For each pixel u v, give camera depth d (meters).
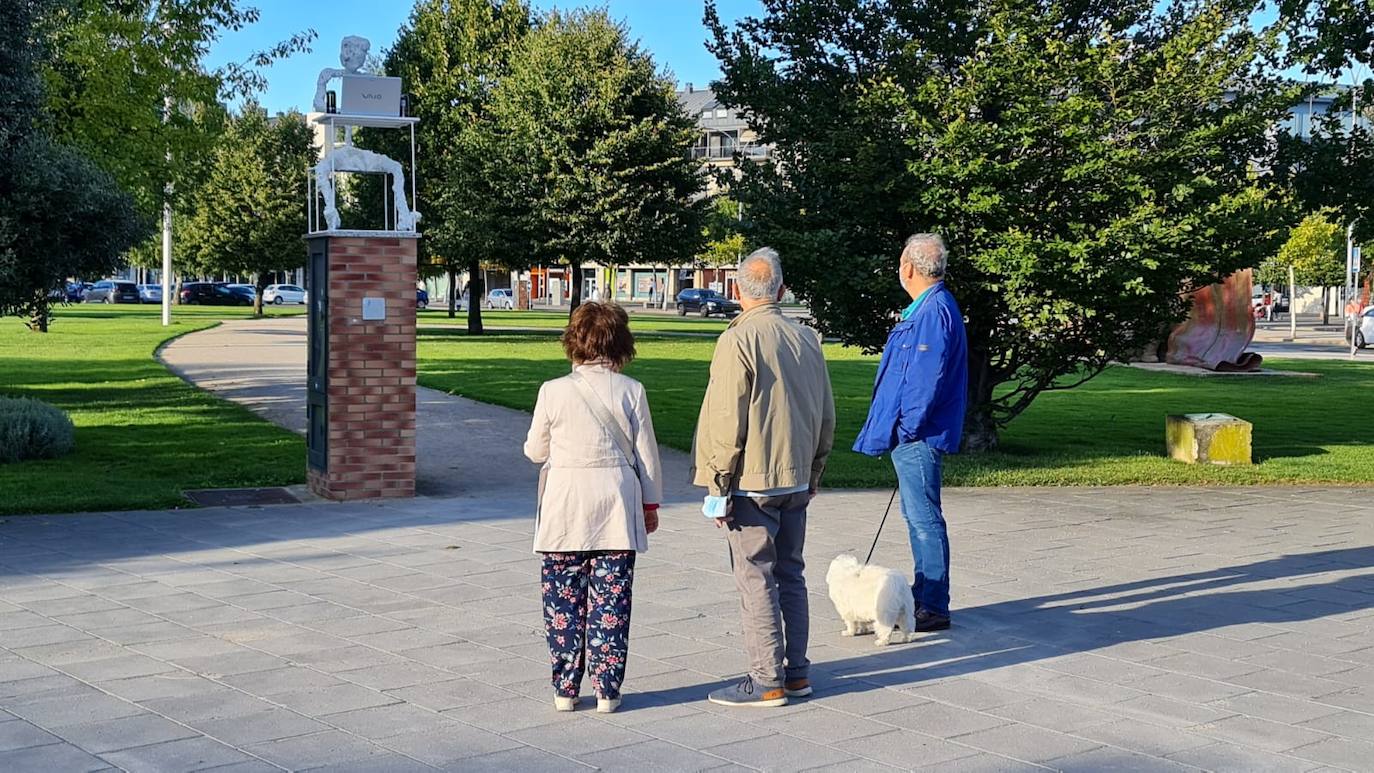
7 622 6.68
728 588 7.72
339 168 10.81
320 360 10.95
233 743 4.90
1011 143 12.77
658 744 4.98
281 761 4.71
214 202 55.88
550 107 41.75
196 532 9.28
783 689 5.51
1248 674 6.08
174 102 19.95
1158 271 12.85
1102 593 7.77
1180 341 31.20
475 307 44.09
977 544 9.34
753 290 5.61
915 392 6.56
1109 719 5.38
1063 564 8.64
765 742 5.03
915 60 13.49
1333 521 10.59
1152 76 13.55
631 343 5.48
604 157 41.16
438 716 5.28
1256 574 8.37
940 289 6.71
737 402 5.35
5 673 5.78
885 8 14.55
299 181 56.78
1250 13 13.38
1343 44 14.73
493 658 6.15
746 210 14.52
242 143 56.66
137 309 65.94
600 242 41.19
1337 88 15.63
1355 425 19.05
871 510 10.77
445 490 11.48
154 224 16.17
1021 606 7.42
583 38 42.56
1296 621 7.12
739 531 5.52
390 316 10.84
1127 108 12.89
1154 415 20.34
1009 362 14.38
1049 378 14.40
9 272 13.55
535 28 47.16
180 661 6.01
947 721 5.33
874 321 14.22
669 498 11.27
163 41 19.14
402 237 10.84
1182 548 9.27
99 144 18.64
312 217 11.38
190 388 21.38
